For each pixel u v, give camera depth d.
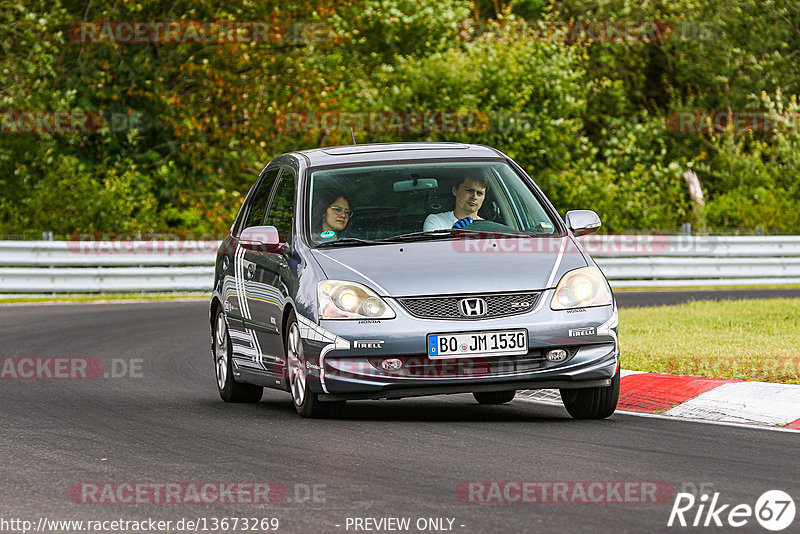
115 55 105.62
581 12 135.25
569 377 31.27
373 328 30.88
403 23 119.88
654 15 133.88
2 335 58.53
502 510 21.34
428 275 31.53
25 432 31.39
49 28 103.62
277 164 38.78
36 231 95.88
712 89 135.75
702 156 124.81
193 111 109.25
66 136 105.62
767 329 51.56
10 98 101.31
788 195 115.06
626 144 118.94
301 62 108.81
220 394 39.16
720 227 110.31
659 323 55.75
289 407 36.66
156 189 107.44
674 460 25.88
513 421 32.22
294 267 33.19
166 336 58.38
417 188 34.97
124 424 32.66
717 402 33.66
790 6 136.00
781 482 23.41
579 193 107.25
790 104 123.81
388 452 27.22
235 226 40.56
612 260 91.44
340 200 34.59
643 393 35.69
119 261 84.25
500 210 34.88
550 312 31.31
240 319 37.22
